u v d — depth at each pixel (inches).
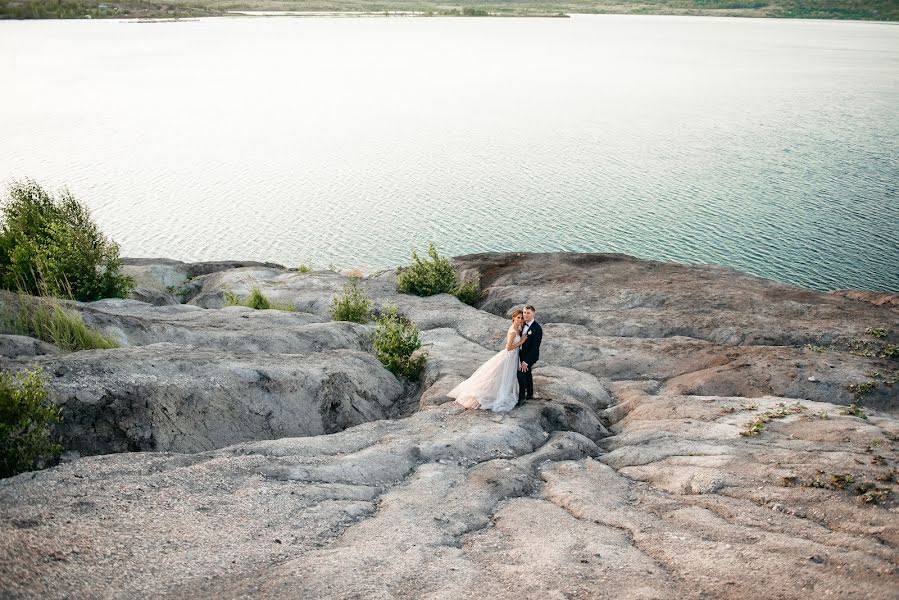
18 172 2883.9
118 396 504.4
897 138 3636.8
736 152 3376.0
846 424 533.6
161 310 847.1
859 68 7564.0
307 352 718.5
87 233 944.9
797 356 743.7
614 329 915.4
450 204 2576.3
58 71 6515.8
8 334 595.5
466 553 349.4
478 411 574.9
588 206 2509.8
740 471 455.2
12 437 412.2
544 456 505.4
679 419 582.6
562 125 4244.6
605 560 337.7
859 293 1004.6
